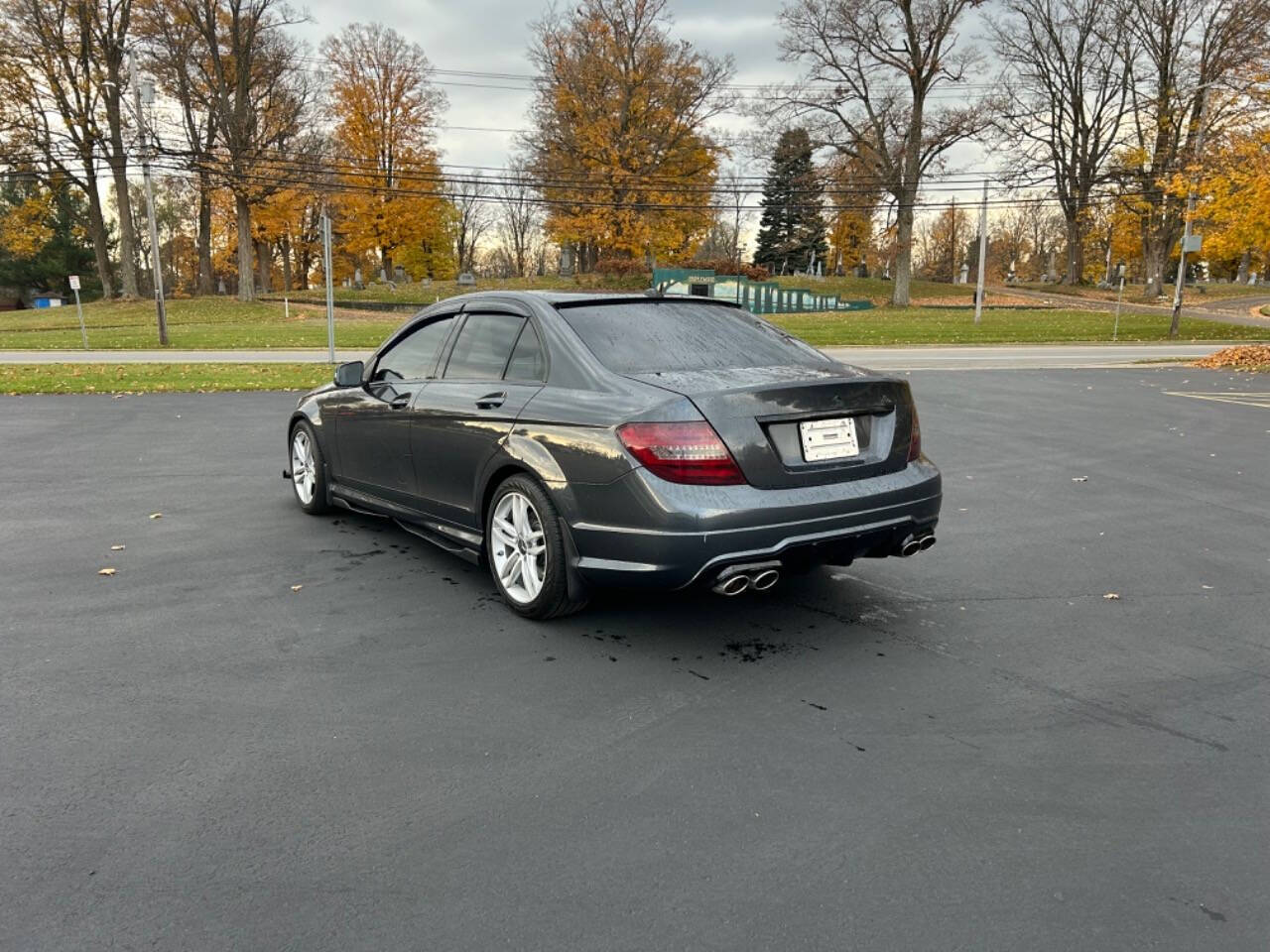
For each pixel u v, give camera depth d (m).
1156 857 2.45
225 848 2.47
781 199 79.50
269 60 45.84
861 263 87.75
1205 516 6.56
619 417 3.70
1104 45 53.31
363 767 2.92
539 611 4.17
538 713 3.31
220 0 44.47
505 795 2.75
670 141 54.09
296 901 2.24
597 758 2.99
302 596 4.60
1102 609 4.53
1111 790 2.80
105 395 13.95
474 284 61.16
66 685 3.51
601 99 54.00
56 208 51.50
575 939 2.11
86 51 43.50
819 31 44.94
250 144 46.41
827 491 3.78
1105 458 8.87
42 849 2.46
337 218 58.53
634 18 52.62
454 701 3.41
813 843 2.51
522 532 4.24
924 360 22.73
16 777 2.83
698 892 2.29
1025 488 7.51
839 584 4.90
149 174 27.91
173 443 9.37
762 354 4.34
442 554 5.39
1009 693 3.52
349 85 52.78
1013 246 102.19
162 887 2.30
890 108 46.50
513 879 2.34
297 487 6.43
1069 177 51.59
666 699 3.44
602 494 3.74
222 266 69.44
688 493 3.57
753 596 4.68
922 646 4.01
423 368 5.04
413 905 2.23
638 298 4.60
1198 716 3.33
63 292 74.12
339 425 5.68
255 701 3.39
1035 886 2.32
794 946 2.09
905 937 2.12
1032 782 2.85
